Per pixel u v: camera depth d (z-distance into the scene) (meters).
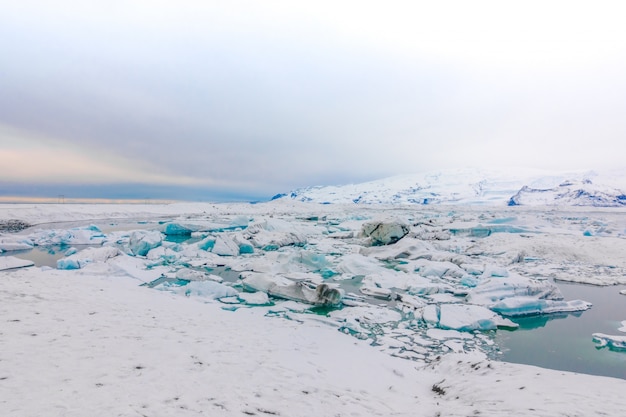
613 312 12.94
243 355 6.62
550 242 25.23
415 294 14.98
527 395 5.11
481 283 14.70
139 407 4.23
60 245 27.88
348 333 10.38
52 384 4.59
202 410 4.35
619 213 92.00
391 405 5.32
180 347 6.60
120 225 49.31
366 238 29.42
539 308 12.81
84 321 7.67
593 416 4.18
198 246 25.33
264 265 18.84
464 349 9.48
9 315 7.57
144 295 11.82
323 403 5.03
